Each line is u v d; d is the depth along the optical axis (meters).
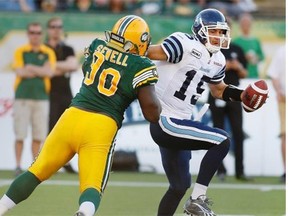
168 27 38.09
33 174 18.09
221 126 32.72
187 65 19.72
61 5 40.00
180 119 19.81
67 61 34.31
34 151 34.31
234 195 28.86
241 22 36.22
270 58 37.88
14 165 35.44
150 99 17.75
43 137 34.19
